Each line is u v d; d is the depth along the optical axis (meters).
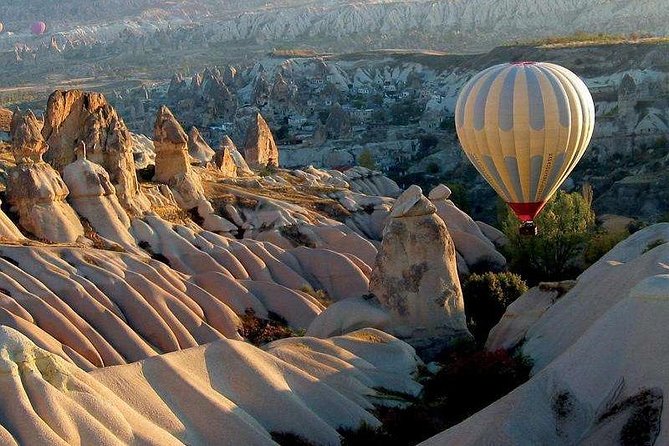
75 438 23.66
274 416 28.64
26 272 45.78
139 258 51.78
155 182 68.00
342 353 33.78
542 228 61.75
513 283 47.34
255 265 55.97
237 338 47.25
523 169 39.53
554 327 34.56
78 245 52.25
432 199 54.31
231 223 65.75
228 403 28.23
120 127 61.47
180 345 45.25
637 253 39.28
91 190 56.94
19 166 54.88
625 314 26.41
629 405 24.08
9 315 41.31
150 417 26.64
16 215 54.06
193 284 49.97
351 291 56.28
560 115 38.12
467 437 24.94
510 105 38.31
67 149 65.81
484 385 32.41
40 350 25.08
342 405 30.17
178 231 58.47
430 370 36.25
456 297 40.19
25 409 23.33
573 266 61.00
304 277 56.88
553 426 24.80
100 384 26.34
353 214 74.19
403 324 39.44
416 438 29.73
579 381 25.73
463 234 63.94
